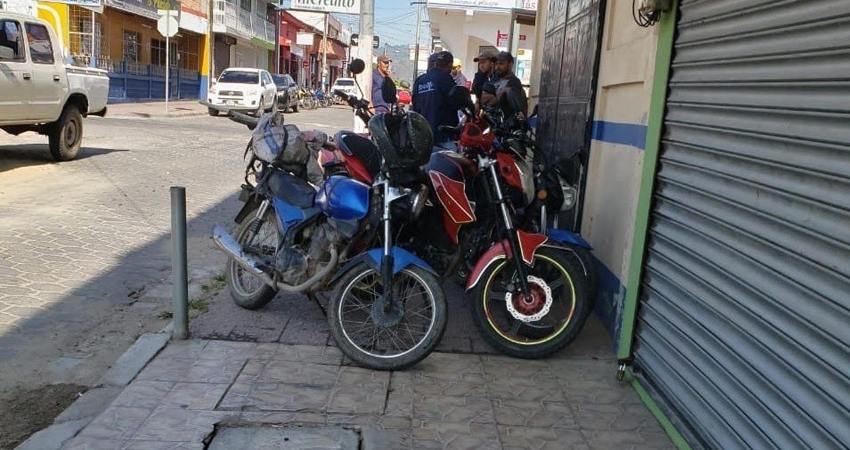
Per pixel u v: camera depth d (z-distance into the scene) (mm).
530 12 12930
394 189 4258
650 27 4266
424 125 4199
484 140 4461
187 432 3406
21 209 7855
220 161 12742
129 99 28609
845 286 2393
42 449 3225
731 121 3178
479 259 4551
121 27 28062
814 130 2602
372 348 4285
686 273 3527
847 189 2416
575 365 4406
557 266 4387
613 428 3627
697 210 3443
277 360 4262
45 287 5484
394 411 3703
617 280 4801
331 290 4602
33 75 10039
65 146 11148
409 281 4402
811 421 2500
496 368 4312
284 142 4723
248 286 5219
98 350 4461
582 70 5992
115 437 3334
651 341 3930
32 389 3934
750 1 3061
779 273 2752
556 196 4684
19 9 23547
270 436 3414
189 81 34781
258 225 4914
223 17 36156
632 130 4598
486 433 3525
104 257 6344
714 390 3188
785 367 2670
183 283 4469
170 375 3996
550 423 3654
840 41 2471
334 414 3643
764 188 2885
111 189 9305
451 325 5035
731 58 3205
